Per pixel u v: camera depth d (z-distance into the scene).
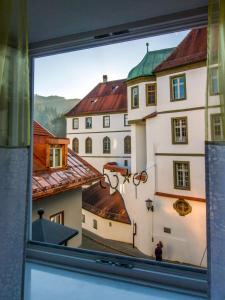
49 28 1.21
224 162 0.70
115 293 0.95
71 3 1.01
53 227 1.47
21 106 0.88
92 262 1.14
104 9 1.06
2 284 0.83
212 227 0.71
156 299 0.91
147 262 1.08
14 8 0.89
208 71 0.74
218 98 0.72
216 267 0.70
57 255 1.21
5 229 0.84
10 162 0.86
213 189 0.70
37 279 1.05
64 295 0.95
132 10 1.06
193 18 1.06
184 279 0.98
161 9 1.05
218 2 0.74
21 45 0.89
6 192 0.85
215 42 0.74
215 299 0.70
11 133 0.87
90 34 1.24
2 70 0.88
